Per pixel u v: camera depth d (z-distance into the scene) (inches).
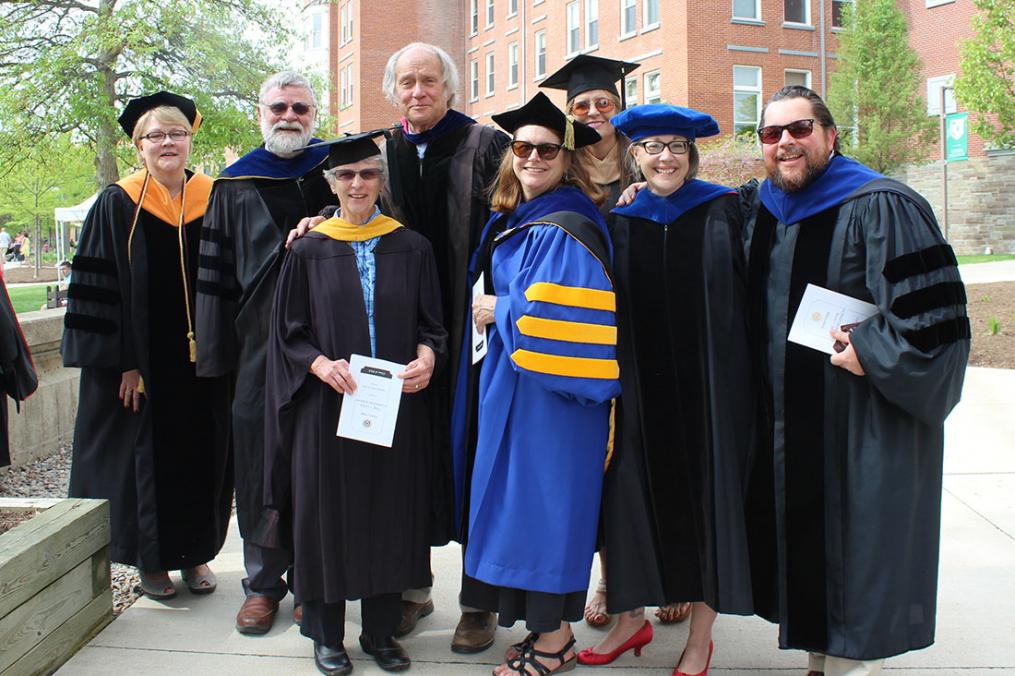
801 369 104.0
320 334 118.1
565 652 118.1
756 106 863.7
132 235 142.0
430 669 120.5
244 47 544.4
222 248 135.4
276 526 123.2
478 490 113.3
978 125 707.4
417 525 120.5
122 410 142.5
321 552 115.6
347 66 968.3
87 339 137.3
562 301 108.1
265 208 134.6
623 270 117.0
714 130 115.8
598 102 135.6
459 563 162.7
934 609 102.5
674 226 114.9
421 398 122.1
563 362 107.4
